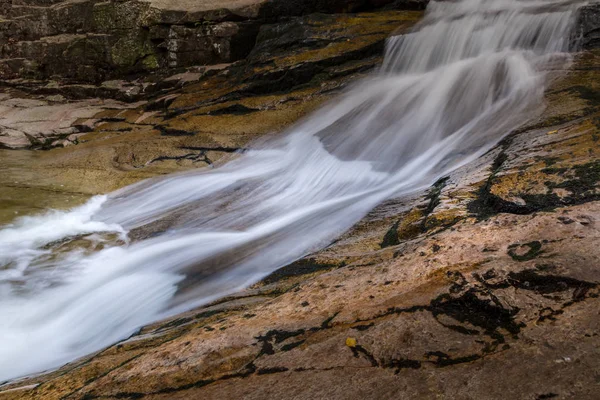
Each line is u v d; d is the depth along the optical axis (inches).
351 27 398.0
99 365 92.2
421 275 89.4
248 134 318.3
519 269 83.0
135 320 144.6
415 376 66.2
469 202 135.7
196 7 452.8
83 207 254.5
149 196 260.4
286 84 364.5
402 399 62.6
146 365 82.2
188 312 132.3
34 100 474.3
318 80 359.3
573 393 58.1
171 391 74.5
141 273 175.8
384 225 161.2
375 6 465.7
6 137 388.2
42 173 303.7
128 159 314.0
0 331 147.4
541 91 245.3
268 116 335.0
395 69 347.6
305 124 312.8
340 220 185.3
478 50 317.1
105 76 482.9
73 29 503.8
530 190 123.4
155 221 227.3
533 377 61.8
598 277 77.5
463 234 101.7
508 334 70.2
